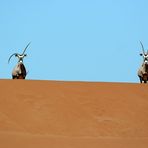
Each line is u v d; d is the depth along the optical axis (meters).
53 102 75.50
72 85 80.62
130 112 75.62
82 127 70.31
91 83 82.19
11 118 70.56
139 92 81.50
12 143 60.50
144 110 76.62
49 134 67.12
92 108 75.44
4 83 79.31
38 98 76.00
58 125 70.19
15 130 67.19
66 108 74.56
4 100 74.75
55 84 80.31
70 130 69.19
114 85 82.50
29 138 63.78
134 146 63.53
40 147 59.72
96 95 78.62
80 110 74.56
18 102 74.62
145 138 68.56
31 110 73.19
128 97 79.44
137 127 71.81
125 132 70.19
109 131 70.00
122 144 64.25
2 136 63.62
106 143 64.19
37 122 70.38
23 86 78.62
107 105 76.56
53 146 60.72
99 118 73.19
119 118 73.69
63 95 77.50
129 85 83.31
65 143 62.66
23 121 70.19
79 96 77.75
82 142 63.88
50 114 72.69
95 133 68.94
